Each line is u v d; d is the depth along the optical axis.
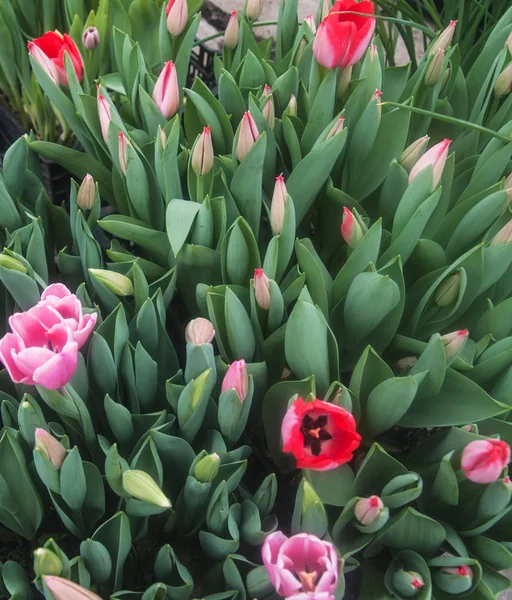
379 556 0.55
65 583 0.39
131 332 0.55
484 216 0.58
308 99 0.67
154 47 0.79
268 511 0.51
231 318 0.51
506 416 0.57
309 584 0.37
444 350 0.50
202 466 0.46
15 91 0.90
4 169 0.61
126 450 0.54
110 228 0.60
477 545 0.51
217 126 0.66
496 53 0.74
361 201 0.73
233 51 0.76
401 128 0.63
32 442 0.48
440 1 1.41
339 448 0.42
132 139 0.64
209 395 0.50
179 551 0.56
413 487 0.47
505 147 0.60
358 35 0.58
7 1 0.80
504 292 0.64
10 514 0.51
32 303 0.54
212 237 0.60
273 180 0.67
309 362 0.51
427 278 0.60
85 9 0.88
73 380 0.49
